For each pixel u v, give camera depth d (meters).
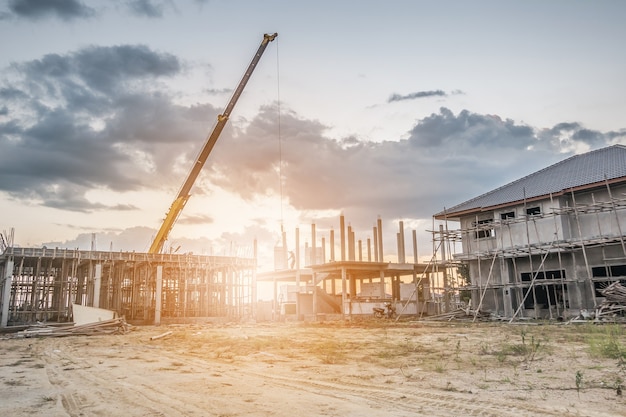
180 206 43.72
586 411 6.92
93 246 37.56
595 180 28.59
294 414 7.02
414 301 42.75
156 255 39.53
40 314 35.88
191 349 17.52
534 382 9.19
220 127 43.41
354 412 7.11
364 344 17.48
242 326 32.97
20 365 13.55
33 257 34.53
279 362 13.23
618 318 24.42
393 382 9.63
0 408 7.71
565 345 15.12
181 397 8.42
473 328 24.88
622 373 9.78
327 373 10.99
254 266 43.78
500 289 34.09
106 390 9.27
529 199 31.66
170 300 42.31
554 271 31.44
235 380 10.22
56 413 7.33
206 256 41.91
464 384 9.22
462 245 37.59
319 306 43.66
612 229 28.61
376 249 55.66
